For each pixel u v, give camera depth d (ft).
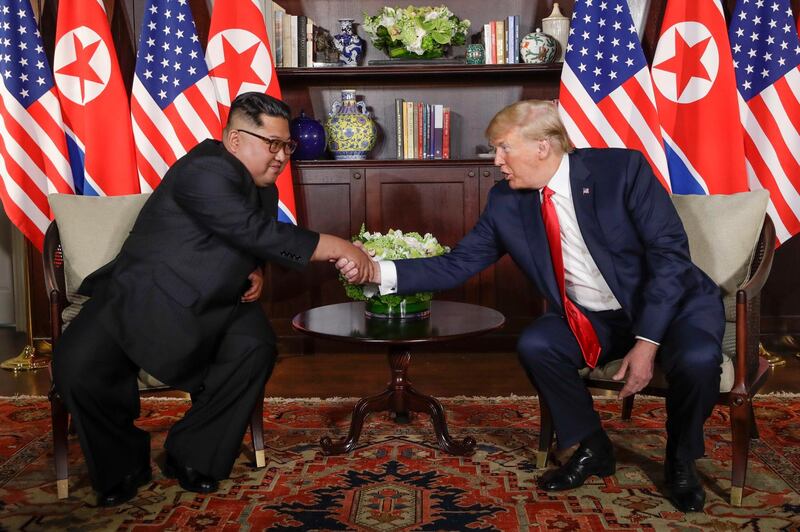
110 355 7.86
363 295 9.41
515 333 15.19
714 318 7.77
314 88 15.89
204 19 15.19
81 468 9.00
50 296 8.64
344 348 15.39
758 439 9.70
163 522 7.54
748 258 8.74
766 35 13.38
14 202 13.32
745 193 8.96
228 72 13.96
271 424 10.69
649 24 14.87
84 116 13.64
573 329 8.17
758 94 13.46
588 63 13.47
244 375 8.18
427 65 14.73
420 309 9.51
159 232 8.05
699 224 9.01
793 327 15.08
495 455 9.32
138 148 13.73
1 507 7.91
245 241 7.93
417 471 8.82
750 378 8.05
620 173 8.21
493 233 8.98
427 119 15.12
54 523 7.54
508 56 14.94
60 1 13.65
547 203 8.36
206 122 13.76
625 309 8.12
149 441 8.46
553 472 8.43
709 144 13.17
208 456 8.11
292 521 7.53
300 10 15.72
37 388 12.89
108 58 13.55
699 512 7.61
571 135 13.47
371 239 9.60
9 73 13.28
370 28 14.87
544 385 8.16
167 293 7.85
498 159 8.31
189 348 7.88
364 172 14.70
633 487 8.26
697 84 13.25
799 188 13.28
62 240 10.15
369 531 7.30
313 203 14.78
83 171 13.93
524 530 7.27
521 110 8.16
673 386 7.62
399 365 9.57
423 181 14.71
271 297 15.08
